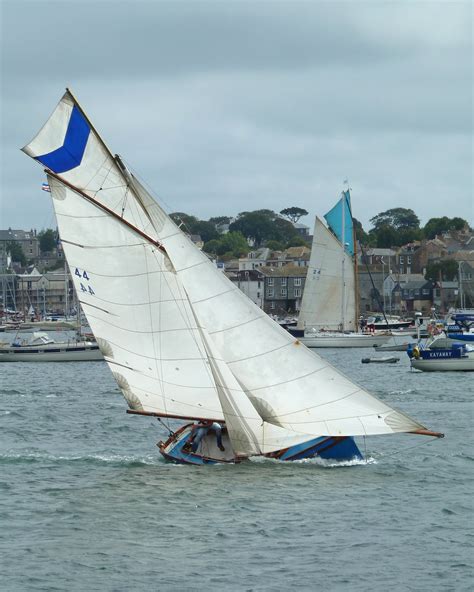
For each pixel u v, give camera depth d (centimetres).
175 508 4884
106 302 5825
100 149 5719
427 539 4394
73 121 5716
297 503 4953
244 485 5300
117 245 5759
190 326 5731
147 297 5766
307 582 3903
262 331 5631
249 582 3903
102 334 5869
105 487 5347
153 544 4350
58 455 6412
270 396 5631
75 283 5850
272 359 5625
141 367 5844
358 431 5531
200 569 4041
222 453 5844
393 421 5519
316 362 5616
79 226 5781
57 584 3894
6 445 6894
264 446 5628
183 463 5891
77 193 5750
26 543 4391
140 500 5050
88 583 3903
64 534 4509
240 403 5578
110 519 4725
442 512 4816
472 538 4409
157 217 5719
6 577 3969
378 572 4000
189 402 5797
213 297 5656
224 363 5547
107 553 4241
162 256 5712
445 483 5397
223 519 4691
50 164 5722
